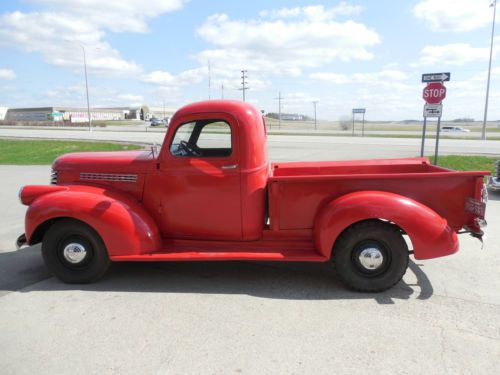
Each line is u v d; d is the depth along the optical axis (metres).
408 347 3.09
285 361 2.93
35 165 15.91
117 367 2.89
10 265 4.98
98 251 4.27
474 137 36.62
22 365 2.92
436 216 3.90
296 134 39.00
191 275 4.61
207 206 4.35
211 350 3.08
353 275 4.04
